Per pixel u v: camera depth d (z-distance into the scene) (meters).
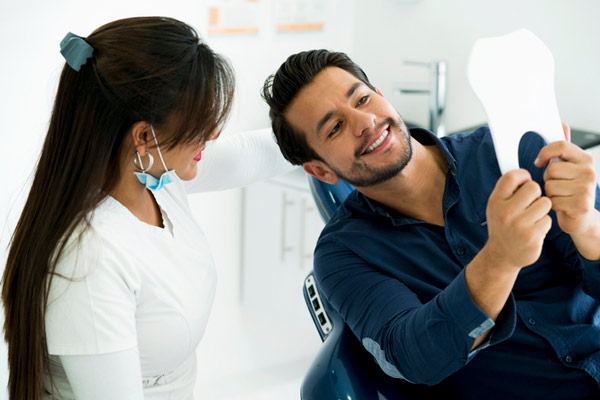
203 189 1.39
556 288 1.16
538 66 0.91
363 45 2.96
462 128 2.53
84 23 2.29
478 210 1.20
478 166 1.23
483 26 2.41
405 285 1.19
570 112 2.20
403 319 1.05
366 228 1.27
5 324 1.04
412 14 2.68
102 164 0.98
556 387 1.14
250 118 2.75
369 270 1.21
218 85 1.01
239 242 2.84
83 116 0.97
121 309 0.99
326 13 2.88
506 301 0.94
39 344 0.98
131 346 0.99
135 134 0.99
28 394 1.01
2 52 2.15
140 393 1.00
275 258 2.70
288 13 2.77
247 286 2.85
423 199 1.23
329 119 1.20
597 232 1.00
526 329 1.15
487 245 0.89
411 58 2.73
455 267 1.19
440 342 0.96
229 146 1.38
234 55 2.64
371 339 1.11
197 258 1.14
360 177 1.20
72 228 0.97
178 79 0.96
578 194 0.86
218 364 2.83
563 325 1.14
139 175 1.04
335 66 1.24
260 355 2.92
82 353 0.97
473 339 0.94
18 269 1.00
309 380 1.19
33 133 2.25
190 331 1.11
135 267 1.02
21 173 2.25
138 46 0.95
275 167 1.48
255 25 2.68
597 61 2.09
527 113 0.90
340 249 1.26
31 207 1.00
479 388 1.19
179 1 2.47
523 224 0.82
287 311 2.70
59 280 0.97
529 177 0.83
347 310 1.19
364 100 1.20
